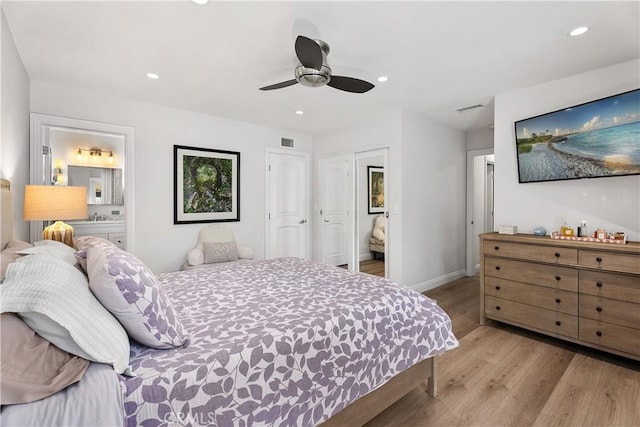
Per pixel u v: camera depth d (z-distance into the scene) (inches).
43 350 37.0
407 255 157.9
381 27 82.0
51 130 124.6
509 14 76.4
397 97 135.8
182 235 154.9
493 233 124.4
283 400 48.8
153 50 94.1
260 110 154.6
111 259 45.8
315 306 64.7
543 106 118.6
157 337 45.9
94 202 153.8
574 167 105.3
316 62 78.4
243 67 105.9
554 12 75.6
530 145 117.5
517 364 91.4
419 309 74.1
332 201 196.7
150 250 145.2
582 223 108.0
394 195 157.1
